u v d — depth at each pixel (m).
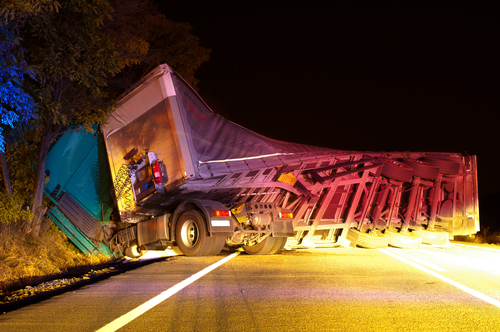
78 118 9.51
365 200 11.96
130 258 10.39
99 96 9.50
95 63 8.81
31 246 8.88
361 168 11.60
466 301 4.75
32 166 10.01
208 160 9.28
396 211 12.91
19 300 5.66
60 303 4.70
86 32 8.68
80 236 10.39
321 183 10.73
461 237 17.98
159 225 9.54
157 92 9.42
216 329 3.68
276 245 9.69
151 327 3.74
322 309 4.35
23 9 7.07
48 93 8.58
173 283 5.75
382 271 6.93
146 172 9.31
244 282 5.80
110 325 3.81
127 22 13.12
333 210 11.64
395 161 12.79
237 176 9.62
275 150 10.33
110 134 9.65
